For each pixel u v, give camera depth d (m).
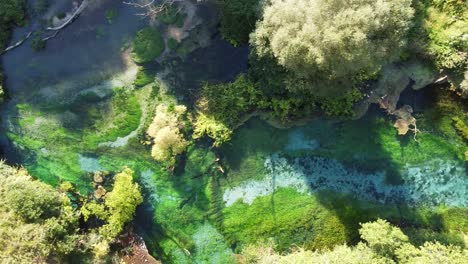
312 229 18.52
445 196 18.14
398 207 18.27
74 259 16.80
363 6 13.52
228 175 18.91
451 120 17.81
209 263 18.88
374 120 18.19
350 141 18.44
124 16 18.77
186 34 18.50
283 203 18.72
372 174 18.44
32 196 16.03
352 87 17.41
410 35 16.67
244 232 18.83
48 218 16.30
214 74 18.55
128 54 18.84
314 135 18.52
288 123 18.38
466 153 17.73
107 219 18.45
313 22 13.66
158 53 18.64
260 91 17.73
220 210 18.94
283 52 14.29
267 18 14.71
